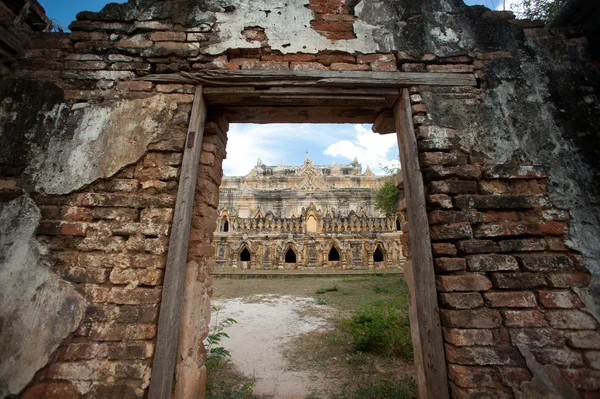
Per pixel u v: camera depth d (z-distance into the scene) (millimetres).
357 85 3502
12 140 3188
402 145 3521
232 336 7000
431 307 2852
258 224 26609
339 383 4457
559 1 5066
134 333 2715
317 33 3678
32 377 2600
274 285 16297
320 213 27125
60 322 2727
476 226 3020
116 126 3285
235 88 3490
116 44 3557
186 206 3086
